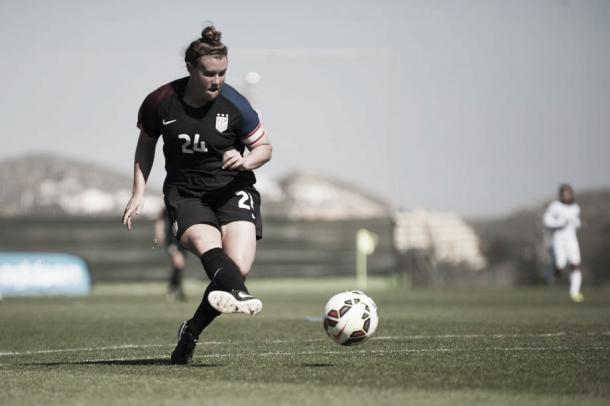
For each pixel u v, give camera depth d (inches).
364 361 1038.4
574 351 1147.3
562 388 816.9
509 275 4340.6
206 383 859.4
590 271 4296.3
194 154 976.3
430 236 4308.6
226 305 890.1
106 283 3814.0
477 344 1274.6
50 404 753.6
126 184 3882.9
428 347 1231.5
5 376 935.7
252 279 3959.2
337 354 1138.0
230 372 941.8
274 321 1847.9
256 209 1000.9
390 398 760.3
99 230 3826.3
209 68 933.2
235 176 993.5
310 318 1859.0
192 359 1055.0
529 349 1181.7
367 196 4052.7
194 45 935.7
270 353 1173.7
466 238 4355.3
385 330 1581.0
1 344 1398.9
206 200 987.3
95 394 803.4
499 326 1674.5
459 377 887.7
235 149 995.3
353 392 795.4
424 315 2054.6
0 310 2407.7
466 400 749.3
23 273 3656.5
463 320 1863.9
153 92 979.3
